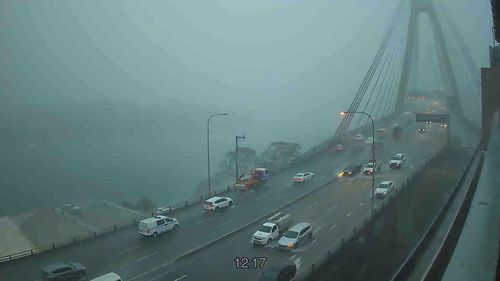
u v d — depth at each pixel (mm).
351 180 50531
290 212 38250
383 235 30172
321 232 32438
